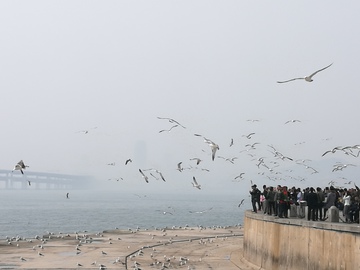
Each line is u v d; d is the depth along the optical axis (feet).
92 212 506.89
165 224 368.27
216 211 568.00
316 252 93.50
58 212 499.10
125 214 479.00
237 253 154.10
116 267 126.62
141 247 167.43
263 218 122.72
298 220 102.83
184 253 154.10
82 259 139.33
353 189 110.22
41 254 147.02
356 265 79.97
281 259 109.40
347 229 82.99
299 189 129.18
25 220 383.04
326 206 108.58
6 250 157.17
